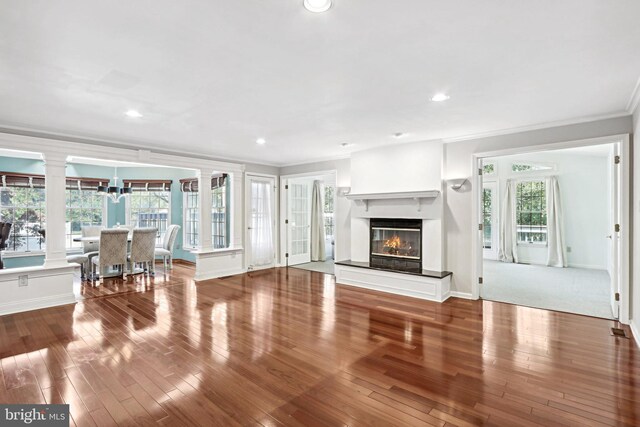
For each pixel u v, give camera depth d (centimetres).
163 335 326
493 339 315
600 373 249
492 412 201
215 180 732
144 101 315
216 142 499
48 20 180
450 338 318
